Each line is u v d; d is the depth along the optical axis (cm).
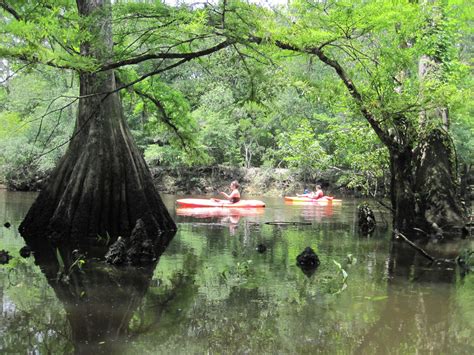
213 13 890
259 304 616
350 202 2553
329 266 848
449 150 1354
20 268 816
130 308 597
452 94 1134
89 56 916
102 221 1193
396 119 1244
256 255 945
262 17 889
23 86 2747
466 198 1858
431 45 1320
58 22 917
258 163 3725
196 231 1309
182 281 730
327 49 1170
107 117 1223
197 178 3369
